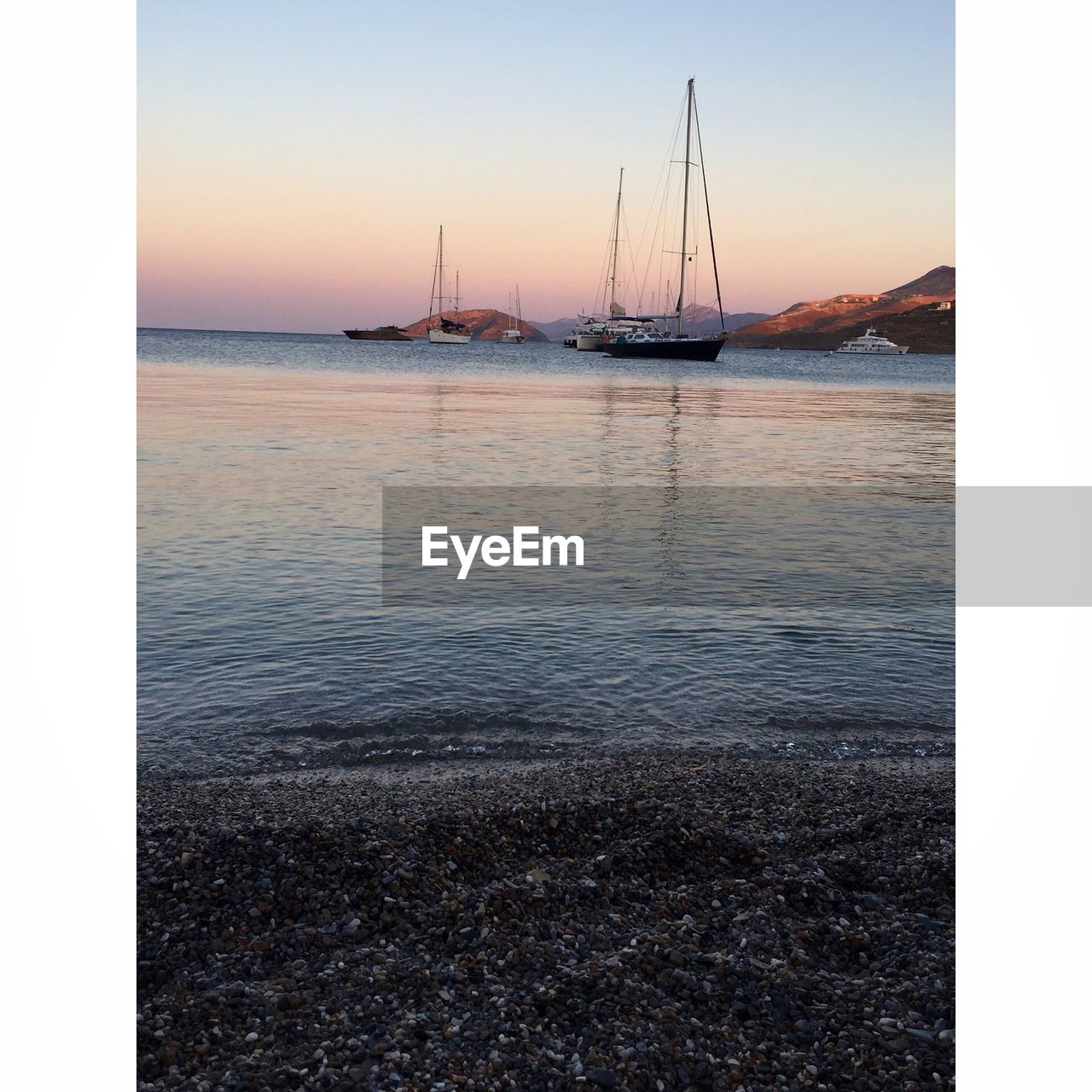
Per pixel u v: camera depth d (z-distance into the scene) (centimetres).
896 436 3528
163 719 779
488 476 2230
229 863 510
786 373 9369
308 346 14900
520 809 592
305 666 915
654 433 3366
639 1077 377
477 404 4484
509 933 467
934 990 436
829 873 536
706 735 776
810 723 807
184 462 2295
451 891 504
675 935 473
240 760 701
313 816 575
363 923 473
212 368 7294
